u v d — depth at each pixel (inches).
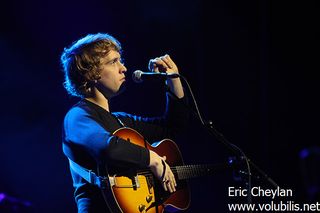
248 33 409.1
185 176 196.2
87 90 188.1
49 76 407.8
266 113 406.0
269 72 405.1
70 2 399.5
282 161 403.9
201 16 410.0
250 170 191.6
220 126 413.7
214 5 409.4
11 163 416.2
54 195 420.8
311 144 398.9
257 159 410.6
